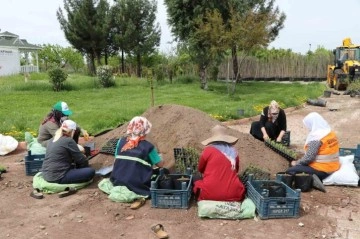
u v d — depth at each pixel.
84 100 16.17
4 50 35.19
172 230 4.21
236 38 17.25
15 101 15.65
